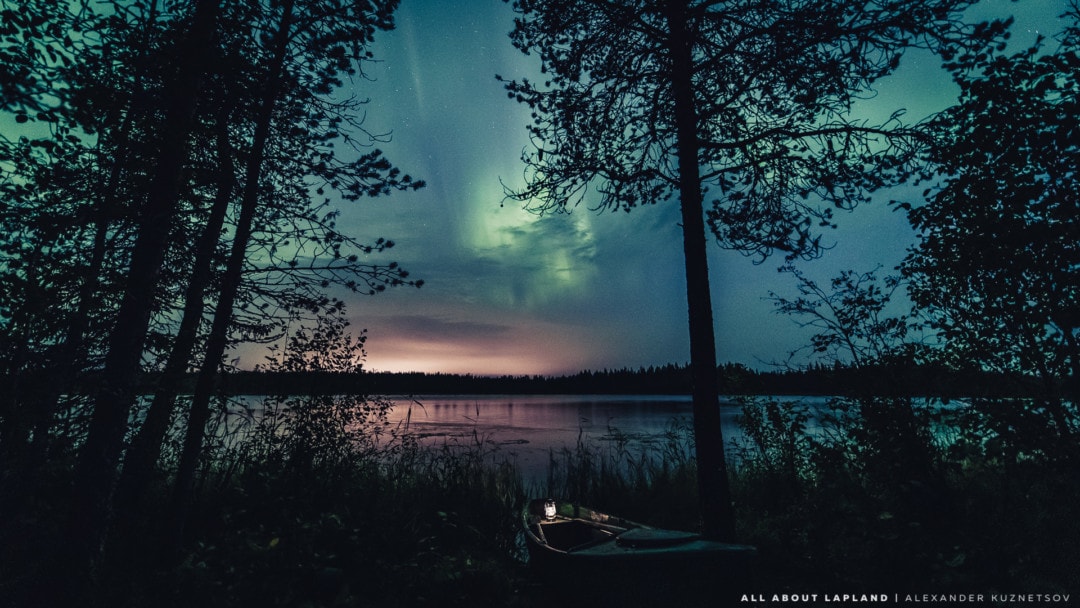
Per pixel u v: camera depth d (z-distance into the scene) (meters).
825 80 5.92
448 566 5.02
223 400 6.11
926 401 6.10
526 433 23.53
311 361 7.77
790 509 6.66
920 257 5.98
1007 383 5.41
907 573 4.75
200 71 4.87
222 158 5.87
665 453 10.45
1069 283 4.60
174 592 4.11
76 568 4.14
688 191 6.42
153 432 5.58
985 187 4.89
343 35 5.75
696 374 6.03
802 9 5.80
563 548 6.11
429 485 8.21
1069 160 4.45
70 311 4.19
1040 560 4.68
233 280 5.43
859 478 6.53
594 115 7.11
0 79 3.28
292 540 5.13
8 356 3.98
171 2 5.02
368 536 5.54
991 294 5.15
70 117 3.84
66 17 3.91
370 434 8.17
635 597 4.40
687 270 6.28
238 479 6.98
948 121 5.27
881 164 5.93
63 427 4.45
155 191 4.72
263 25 5.54
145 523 5.39
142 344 4.75
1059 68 4.36
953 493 5.98
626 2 6.74
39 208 4.18
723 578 4.47
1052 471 4.99
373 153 6.20
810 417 7.34
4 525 4.15
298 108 6.11
